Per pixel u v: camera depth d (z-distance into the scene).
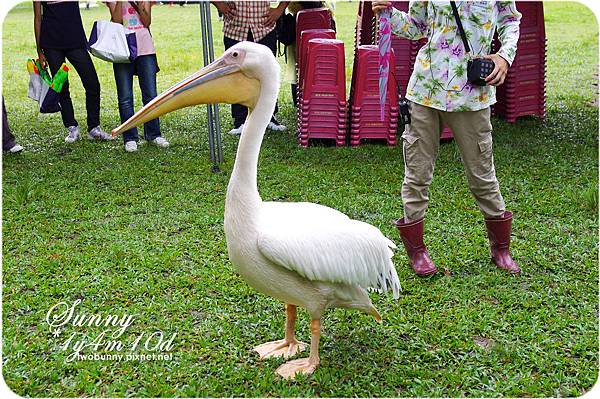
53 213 5.66
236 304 4.12
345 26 16.59
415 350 3.64
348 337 3.76
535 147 7.28
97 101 7.98
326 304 3.36
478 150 4.31
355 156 7.21
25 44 14.82
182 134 8.29
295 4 9.09
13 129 8.59
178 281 4.38
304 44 7.85
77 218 5.55
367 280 3.36
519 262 4.66
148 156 7.32
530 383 3.33
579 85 10.54
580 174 6.38
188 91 3.30
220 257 4.77
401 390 3.32
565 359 3.50
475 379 3.37
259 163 6.98
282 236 3.13
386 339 3.75
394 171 6.66
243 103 3.30
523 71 8.33
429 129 4.30
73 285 4.36
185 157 7.26
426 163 4.36
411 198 4.44
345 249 3.24
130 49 7.33
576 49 13.57
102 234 5.19
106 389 3.32
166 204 5.83
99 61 13.73
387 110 7.54
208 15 6.26
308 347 3.68
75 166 6.97
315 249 3.17
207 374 3.46
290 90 10.93
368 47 7.47
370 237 3.35
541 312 3.95
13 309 4.08
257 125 3.24
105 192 6.17
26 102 10.11
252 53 3.23
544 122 8.41
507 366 3.48
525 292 4.23
